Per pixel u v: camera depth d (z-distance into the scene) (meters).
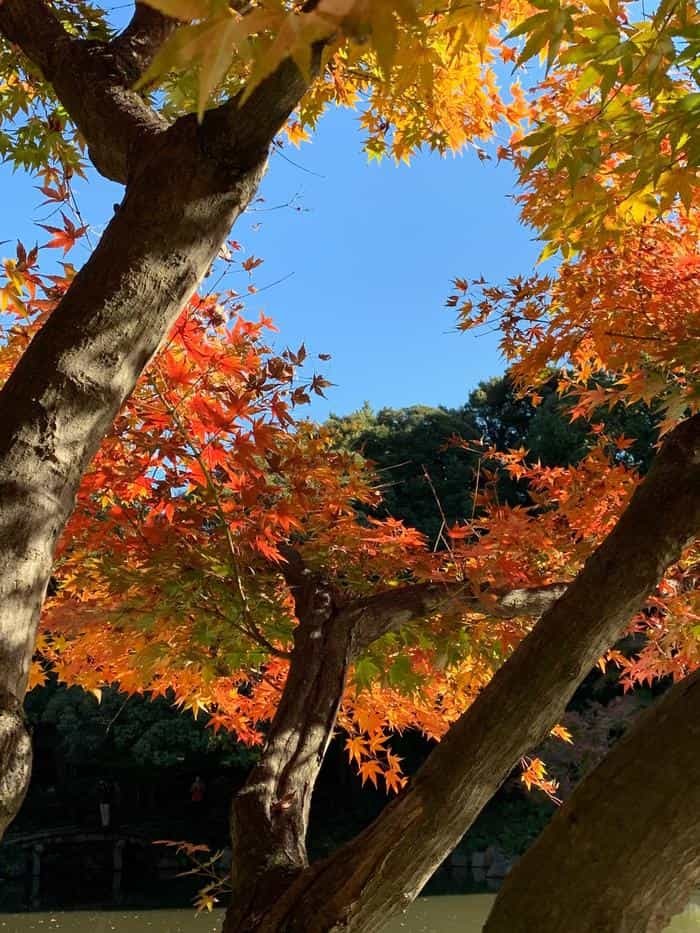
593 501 3.09
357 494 3.11
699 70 1.43
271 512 2.54
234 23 0.70
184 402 2.48
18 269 2.25
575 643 1.47
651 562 1.48
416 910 11.30
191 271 1.57
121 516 2.65
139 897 13.95
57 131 3.27
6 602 1.27
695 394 2.22
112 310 1.48
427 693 3.49
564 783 13.32
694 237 3.05
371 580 3.22
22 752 1.22
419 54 1.37
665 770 1.19
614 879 1.19
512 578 2.86
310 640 2.49
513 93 3.30
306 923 1.47
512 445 16.39
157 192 1.55
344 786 16.55
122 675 3.43
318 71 1.52
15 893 14.19
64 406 1.41
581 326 3.13
